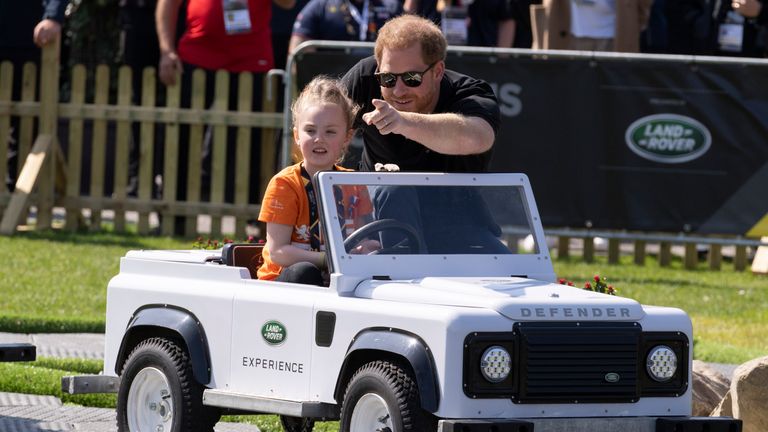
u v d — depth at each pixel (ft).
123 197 167.43
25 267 138.21
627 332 60.44
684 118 144.15
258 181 163.73
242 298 66.90
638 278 146.61
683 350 62.03
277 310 65.26
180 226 168.04
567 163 144.97
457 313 57.98
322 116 69.82
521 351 58.39
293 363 64.44
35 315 112.47
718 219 145.07
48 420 79.46
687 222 145.18
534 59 144.05
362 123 77.10
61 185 169.17
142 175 166.09
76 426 78.23
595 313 60.39
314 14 153.38
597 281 89.10
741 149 144.05
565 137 144.56
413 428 57.93
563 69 144.25
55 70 166.09
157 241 159.63
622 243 177.78
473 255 68.03
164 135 169.07
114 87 223.30
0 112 167.12
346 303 62.28
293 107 72.33
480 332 57.88
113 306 73.46
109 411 83.20
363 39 152.46
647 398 61.31
